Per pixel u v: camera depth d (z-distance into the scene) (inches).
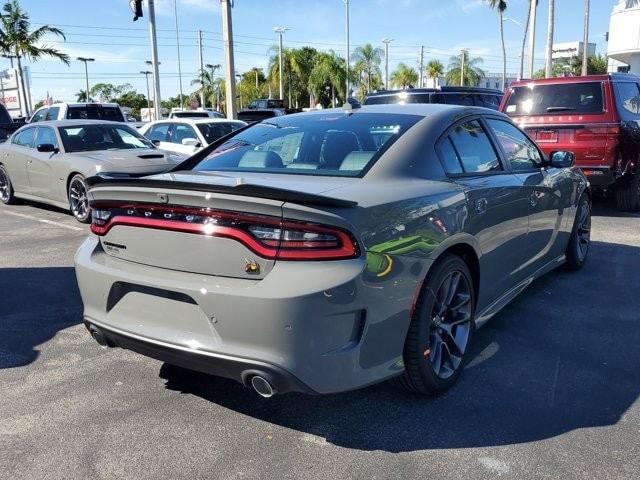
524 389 139.9
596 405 132.6
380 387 140.5
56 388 140.9
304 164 141.1
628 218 352.8
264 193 103.5
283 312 102.7
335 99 2043.6
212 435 121.0
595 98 339.6
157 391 139.5
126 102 3720.5
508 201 160.2
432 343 132.6
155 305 116.3
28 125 410.9
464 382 143.4
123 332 119.3
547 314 189.6
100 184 124.6
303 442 118.5
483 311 157.0
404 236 117.7
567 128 342.6
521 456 113.2
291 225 104.8
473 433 121.3
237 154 154.4
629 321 183.6
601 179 338.0
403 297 118.0
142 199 117.2
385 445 117.3
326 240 105.4
